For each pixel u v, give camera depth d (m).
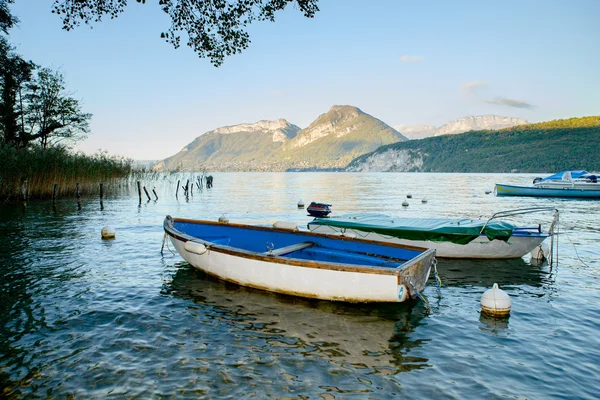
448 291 8.75
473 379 5.05
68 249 12.58
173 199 33.75
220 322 6.83
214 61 10.85
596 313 7.42
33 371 5.17
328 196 39.75
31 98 33.81
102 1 9.65
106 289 8.59
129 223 18.34
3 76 29.84
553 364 5.48
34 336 6.22
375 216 13.41
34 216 20.38
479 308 7.66
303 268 7.58
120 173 40.59
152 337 6.21
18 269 10.14
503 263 11.11
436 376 5.12
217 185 65.31
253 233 10.82
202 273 9.80
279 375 5.10
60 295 8.16
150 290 8.52
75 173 30.20
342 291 7.38
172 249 12.68
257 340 6.14
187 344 5.98
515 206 28.77
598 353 5.81
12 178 24.59
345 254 8.98
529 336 6.39
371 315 7.20
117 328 6.55
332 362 5.46
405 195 41.50
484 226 10.94
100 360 5.46
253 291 8.40
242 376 5.06
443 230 11.06
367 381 4.98
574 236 15.72
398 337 6.30
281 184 70.88
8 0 26.25
